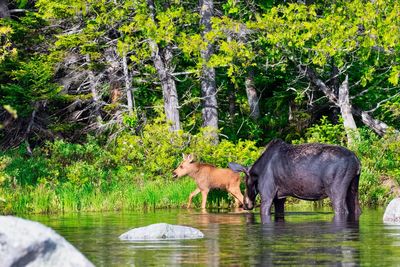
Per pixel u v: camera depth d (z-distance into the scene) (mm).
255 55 61844
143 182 52281
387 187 52062
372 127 64625
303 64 61531
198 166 47688
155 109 65500
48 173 53062
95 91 66938
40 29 68438
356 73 68562
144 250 23812
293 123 69875
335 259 21344
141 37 62156
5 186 48281
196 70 60812
